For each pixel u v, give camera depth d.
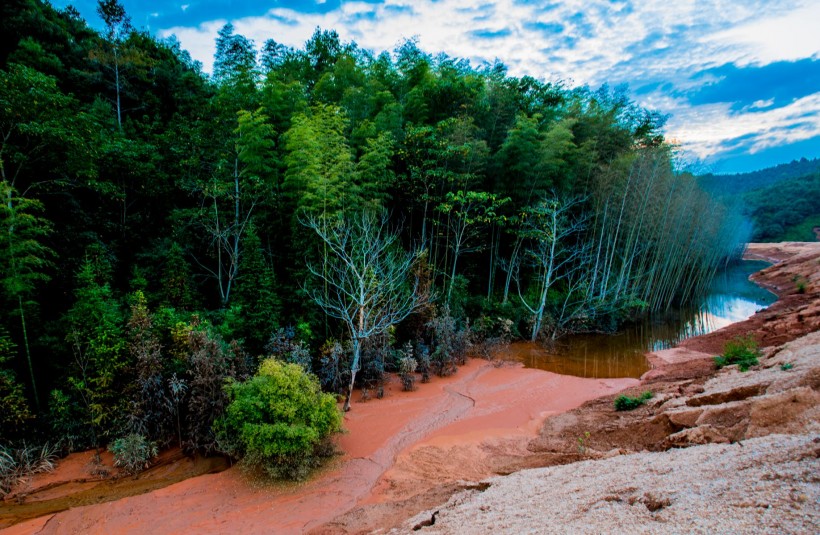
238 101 17.84
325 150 14.52
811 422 6.48
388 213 18.45
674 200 27.27
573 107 25.03
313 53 27.59
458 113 21.33
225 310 14.24
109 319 10.16
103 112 18.23
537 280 23.92
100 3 25.97
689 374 13.95
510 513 5.54
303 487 8.46
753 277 41.72
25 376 10.17
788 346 13.02
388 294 14.08
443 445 9.98
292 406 8.73
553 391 13.73
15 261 9.61
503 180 20.98
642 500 4.85
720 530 3.66
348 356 13.58
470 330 17.94
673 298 31.62
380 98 20.94
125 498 8.19
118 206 16.48
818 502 3.66
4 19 19.50
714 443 7.13
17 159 11.15
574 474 6.84
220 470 9.41
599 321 22.30
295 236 15.10
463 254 22.41
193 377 10.27
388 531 6.23
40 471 9.16
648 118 26.80
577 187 23.70
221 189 15.87
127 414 9.85
